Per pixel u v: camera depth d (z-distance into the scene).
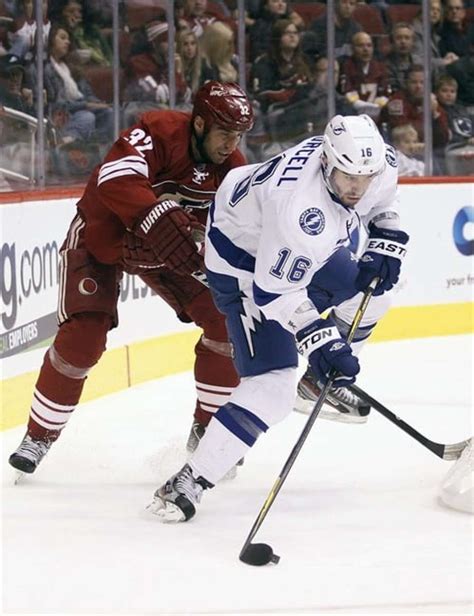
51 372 10.22
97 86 17.91
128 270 10.56
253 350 8.77
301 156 8.15
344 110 20.22
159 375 15.60
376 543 8.38
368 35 20.08
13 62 16.55
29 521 8.95
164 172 10.02
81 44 17.67
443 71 20.70
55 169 17.31
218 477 8.93
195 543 8.37
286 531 8.70
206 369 10.37
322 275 10.23
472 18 20.77
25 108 16.73
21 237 12.87
